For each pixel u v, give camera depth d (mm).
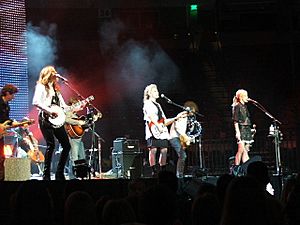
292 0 19625
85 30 19281
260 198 3549
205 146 15523
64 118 8820
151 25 20078
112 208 4172
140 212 3957
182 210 6000
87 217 4215
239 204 3529
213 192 5488
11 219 4137
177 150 11688
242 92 11836
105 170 14500
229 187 3590
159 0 19109
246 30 20000
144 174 12008
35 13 18828
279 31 19453
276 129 12289
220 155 15469
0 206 7730
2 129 8703
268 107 18422
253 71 19344
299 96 18391
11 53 14758
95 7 18844
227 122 17750
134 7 19125
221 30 20047
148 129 11359
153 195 3924
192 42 19531
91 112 10898
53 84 9008
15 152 11711
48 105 8828
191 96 18766
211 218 4738
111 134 17703
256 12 20156
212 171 15266
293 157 15891
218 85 19031
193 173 11672
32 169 13453
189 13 20094
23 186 4137
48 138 8797
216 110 18453
